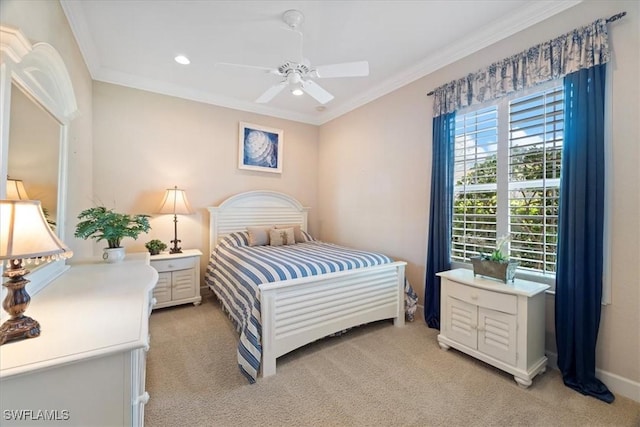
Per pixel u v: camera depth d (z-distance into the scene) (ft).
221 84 11.94
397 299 9.59
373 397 6.05
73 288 4.89
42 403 2.85
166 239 12.28
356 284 8.63
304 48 9.24
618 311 6.10
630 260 5.97
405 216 11.22
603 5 6.33
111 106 11.07
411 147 10.99
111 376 3.11
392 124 11.80
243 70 10.71
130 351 3.17
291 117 15.46
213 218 12.98
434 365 7.28
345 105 14.05
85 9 7.38
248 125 14.14
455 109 9.24
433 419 5.44
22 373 2.67
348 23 7.98
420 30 8.32
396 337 8.84
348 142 14.19
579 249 6.36
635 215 5.90
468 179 9.14
